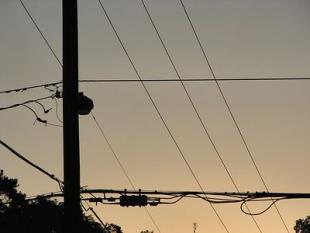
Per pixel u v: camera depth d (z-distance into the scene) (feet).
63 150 120.47
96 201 128.26
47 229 268.00
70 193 118.21
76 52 123.65
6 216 273.33
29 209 270.46
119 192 128.77
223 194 128.77
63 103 122.01
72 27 123.95
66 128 120.67
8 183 277.85
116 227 212.02
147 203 128.77
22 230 270.26
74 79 122.62
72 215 117.39
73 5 124.57
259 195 128.06
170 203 129.29
